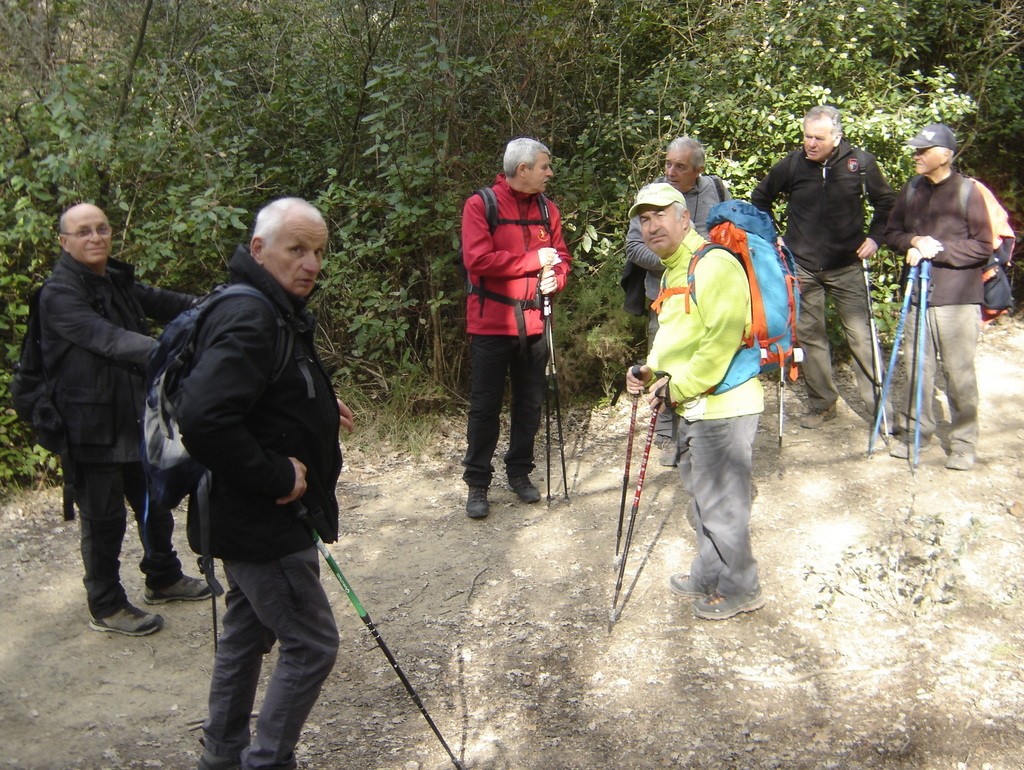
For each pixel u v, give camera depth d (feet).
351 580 14.25
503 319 15.26
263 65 22.03
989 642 11.89
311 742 10.69
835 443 18.07
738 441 12.07
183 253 18.69
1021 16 24.44
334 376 20.30
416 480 17.72
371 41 20.52
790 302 12.65
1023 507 15.25
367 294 19.30
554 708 11.18
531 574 14.23
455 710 11.21
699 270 11.49
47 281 11.75
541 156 14.83
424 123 19.36
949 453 17.28
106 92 18.95
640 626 12.69
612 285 20.22
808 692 11.19
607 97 22.08
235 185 19.27
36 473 17.07
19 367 12.04
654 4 21.79
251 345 7.99
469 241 14.90
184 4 20.90
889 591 13.05
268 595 8.61
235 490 8.41
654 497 16.42
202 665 12.18
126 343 11.42
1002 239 16.10
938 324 16.26
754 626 12.51
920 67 25.17
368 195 19.13
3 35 19.02
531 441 16.31
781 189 18.06
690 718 10.86
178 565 13.52
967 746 10.16
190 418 7.75
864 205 17.72
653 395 12.52
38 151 17.46
